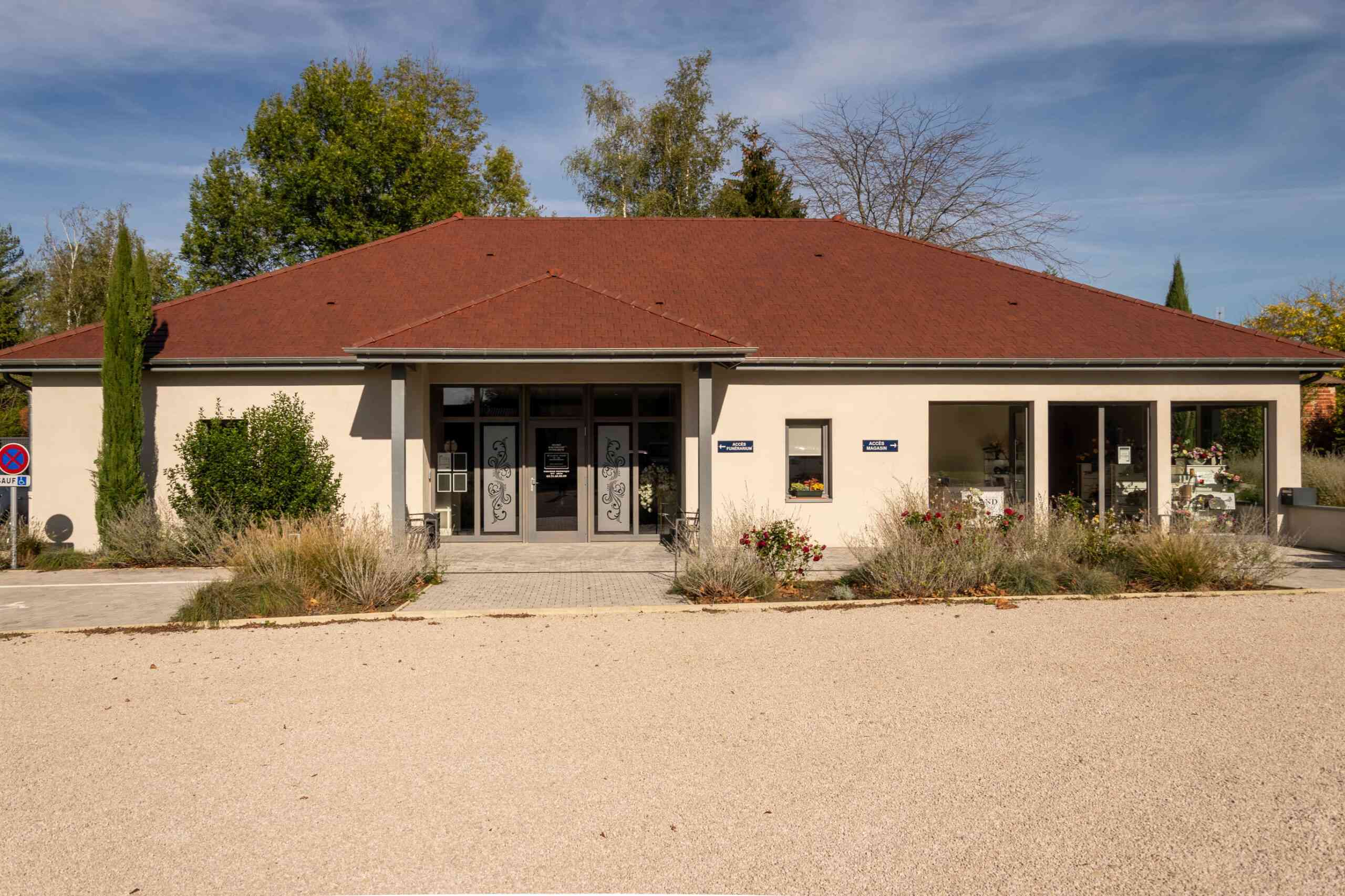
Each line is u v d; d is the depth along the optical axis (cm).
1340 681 708
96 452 1575
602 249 2048
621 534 1688
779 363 1556
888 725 608
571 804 485
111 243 4938
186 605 1045
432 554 1465
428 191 3244
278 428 1512
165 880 406
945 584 1103
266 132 3184
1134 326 1734
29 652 866
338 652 845
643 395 1692
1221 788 496
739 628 928
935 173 3341
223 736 603
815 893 389
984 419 1638
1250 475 1664
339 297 1783
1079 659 781
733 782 513
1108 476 1648
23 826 465
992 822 456
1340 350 2706
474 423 1681
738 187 3491
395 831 454
